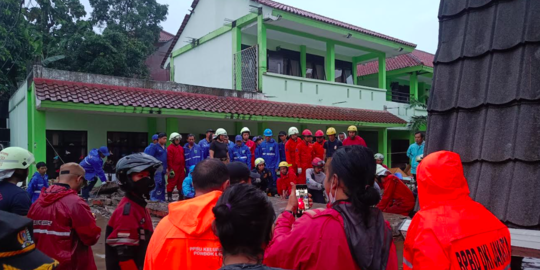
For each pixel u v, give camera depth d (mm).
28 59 15305
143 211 2662
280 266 1719
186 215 1894
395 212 5879
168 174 9500
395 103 18344
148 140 11977
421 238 1786
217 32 15062
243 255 1334
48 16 18531
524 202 2395
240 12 14180
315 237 1654
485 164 2676
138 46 19922
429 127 3090
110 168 11031
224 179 2217
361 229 1660
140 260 2576
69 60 17422
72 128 10438
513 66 2693
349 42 16125
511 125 2598
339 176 1764
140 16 22516
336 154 1839
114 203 9312
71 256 2736
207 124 13047
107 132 11172
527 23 2682
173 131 11344
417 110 19453
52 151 10234
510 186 2488
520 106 2568
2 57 14242
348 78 18688
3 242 1306
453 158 1899
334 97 15727
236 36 14117
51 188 2850
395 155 20609
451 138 2916
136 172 2555
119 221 2488
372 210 1762
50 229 2689
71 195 2822
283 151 10930
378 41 16078
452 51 3121
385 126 16297
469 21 3070
